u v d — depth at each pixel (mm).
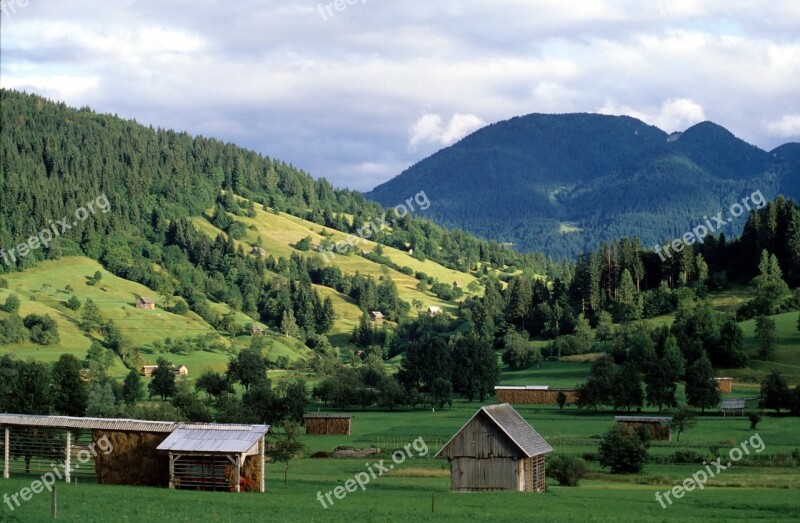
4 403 143375
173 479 92312
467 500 85938
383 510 78125
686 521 74188
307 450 129750
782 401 184500
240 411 160625
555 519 74688
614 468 111562
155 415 153375
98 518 70562
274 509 77312
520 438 98188
